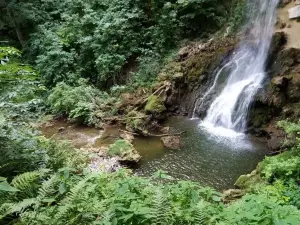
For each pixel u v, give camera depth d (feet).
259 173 23.54
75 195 10.46
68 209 9.53
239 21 40.70
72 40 46.88
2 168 13.24
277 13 40.32
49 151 16.83
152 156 29.60
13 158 13.56
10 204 9.80
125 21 43.37
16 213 10.07
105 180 13.71
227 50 38.58
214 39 40.81
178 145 30.89
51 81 44.55
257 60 36.24
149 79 40.60
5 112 15.44
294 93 29.84
